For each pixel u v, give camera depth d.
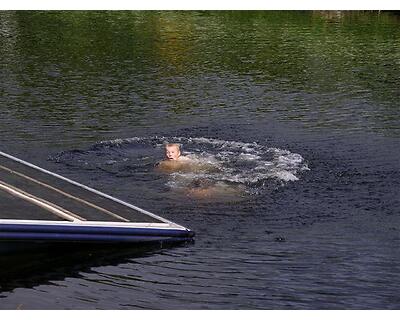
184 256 12.99
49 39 34.50
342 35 36.44
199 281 12.16
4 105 23.14
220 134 20.27
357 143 19.36
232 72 28.48
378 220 14.45
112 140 19.47
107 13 41.69
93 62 29.84
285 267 12.57
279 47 33.47
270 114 22.53
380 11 42.91
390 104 23.81
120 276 12.35
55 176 15.75
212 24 38.94
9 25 37.84
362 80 27.36
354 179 16.52
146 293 11.79
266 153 18.28
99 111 22.61
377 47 33.66
